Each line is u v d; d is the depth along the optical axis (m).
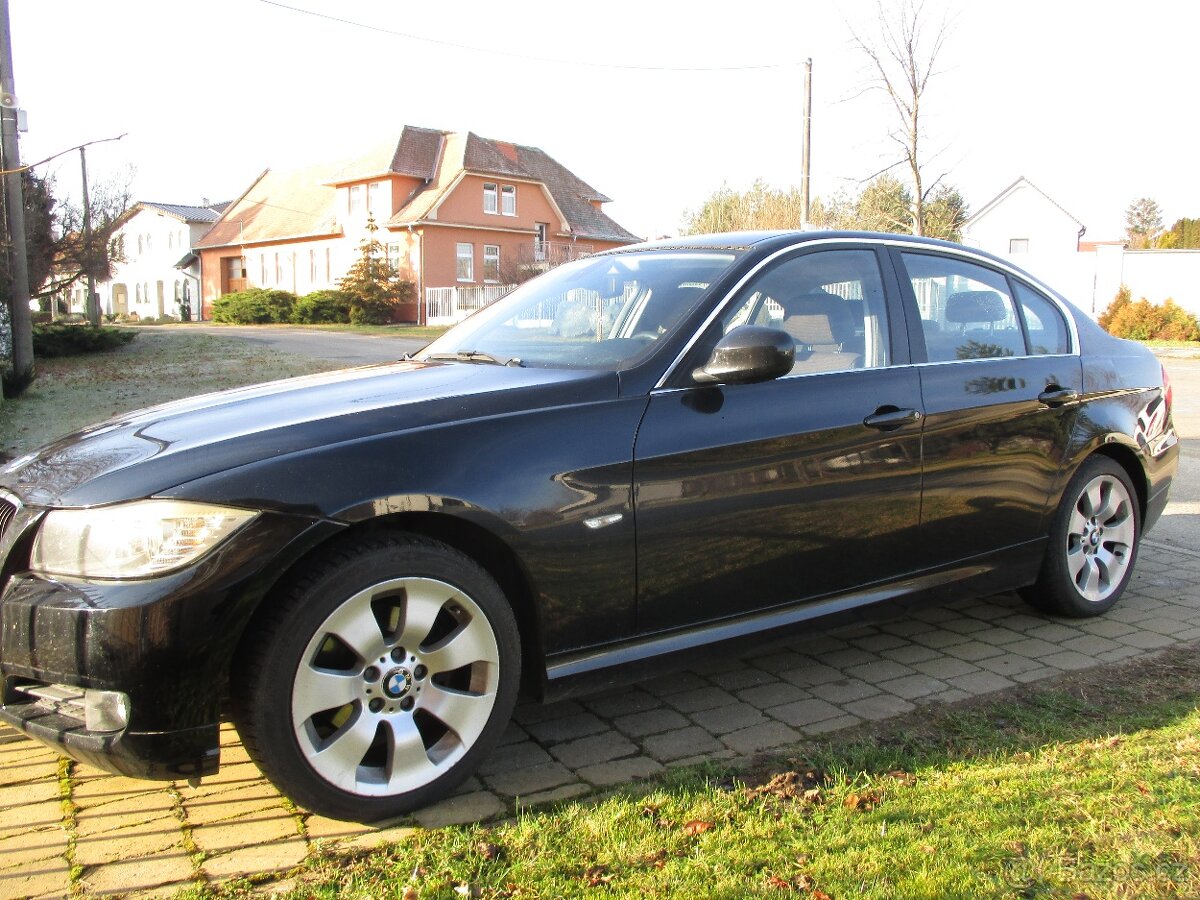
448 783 2.92
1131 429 4.73
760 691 3.84
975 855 2.56
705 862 2.55
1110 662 4.12
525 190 45.59
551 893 2.43
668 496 3.23
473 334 4.13
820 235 3.97
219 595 2.54
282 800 2.99
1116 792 2.90
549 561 3.02
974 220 45.03
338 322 42.47
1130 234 103.31
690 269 3.76
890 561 3.84
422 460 2.84
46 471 2.88
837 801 2.89
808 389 3.60
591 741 3.39
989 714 3.56
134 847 2.71
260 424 2.93
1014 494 4.22
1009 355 4.34
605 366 3.37
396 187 43.72
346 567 2.69
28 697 2.75
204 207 64.75
